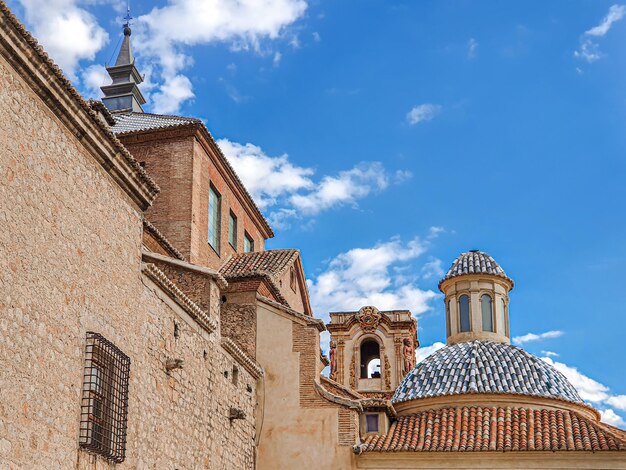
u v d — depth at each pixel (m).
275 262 35.41
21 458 15.11
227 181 36.84
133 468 19.52
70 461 16.64
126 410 18.83
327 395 29.52
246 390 28.62
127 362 19.14
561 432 29.30
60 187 17.20
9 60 15.70
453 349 34.38
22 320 15.49
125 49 39.94
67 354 16.88
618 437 28.86
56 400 16.33
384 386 54.34
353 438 29.02
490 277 36.38
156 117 36.75
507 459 28.55
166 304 22.08
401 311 56.19
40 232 16.33
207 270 25.39
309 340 30.09
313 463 28.88
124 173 19.62
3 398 14.75
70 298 17.19
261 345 30.22
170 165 33.31
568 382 33.03
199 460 23.64
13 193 15.58
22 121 16.06
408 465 28.83
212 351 25.31
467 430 29.77
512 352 33.59
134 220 20.52
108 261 18.98
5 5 15.10
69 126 17.62
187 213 32.72
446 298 37.06
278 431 29.27
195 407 23.64
